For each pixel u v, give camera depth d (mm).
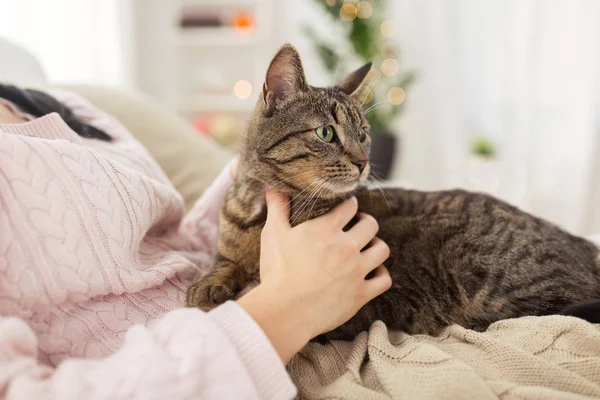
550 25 2998
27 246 781
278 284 794
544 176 3189
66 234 812
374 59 3271
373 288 954
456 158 3551
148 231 1195
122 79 3037
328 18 3639
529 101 3107
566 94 3045
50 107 1209
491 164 3324
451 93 3473
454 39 3414
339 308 846
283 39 3889
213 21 3865
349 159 1209
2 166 780
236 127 3426
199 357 609
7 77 1605
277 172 1166
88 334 852
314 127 1189
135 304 930
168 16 3734
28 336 655
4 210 772
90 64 2863
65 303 845
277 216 1034
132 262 950
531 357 767
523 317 963
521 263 1121
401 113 3486
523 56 3129
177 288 1058
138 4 3590
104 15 2924
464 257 1163
